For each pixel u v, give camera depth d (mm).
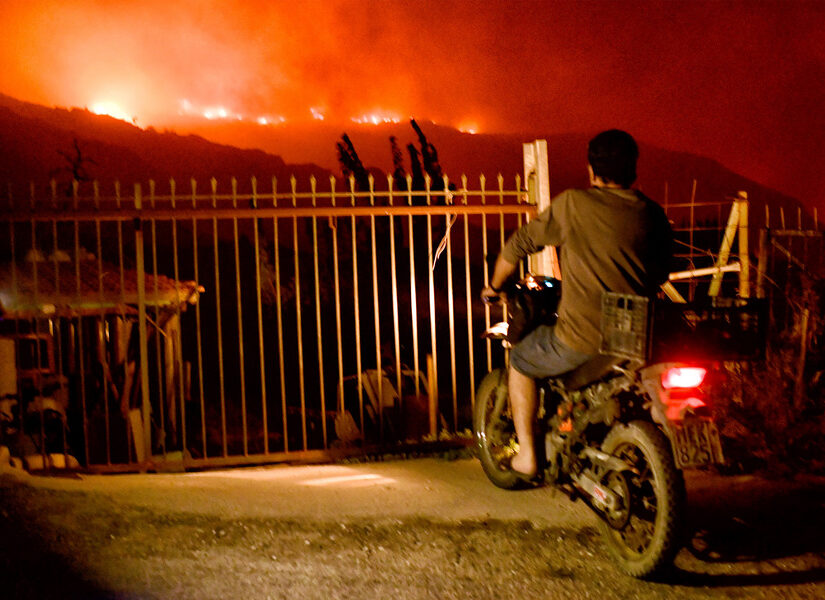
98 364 10211
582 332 4109
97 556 4078
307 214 6594
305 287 15914
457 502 5164
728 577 3955
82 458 9055
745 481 5496
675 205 7324
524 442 4656
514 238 4340
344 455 6832
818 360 6543
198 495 5289
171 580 3820
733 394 6203
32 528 4410
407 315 14656
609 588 3824
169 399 10461
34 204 6480
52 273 9711
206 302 15961
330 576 3918
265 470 6531
